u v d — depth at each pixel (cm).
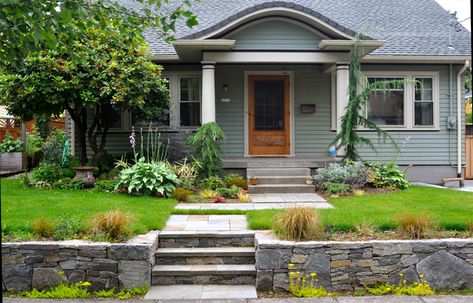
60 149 1320
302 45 1166
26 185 1056
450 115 1376
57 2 543
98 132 1179
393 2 1642
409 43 1374
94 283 570
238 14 1116
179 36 1353
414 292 562
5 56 591
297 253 574
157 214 752
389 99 1369
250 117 1359
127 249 571
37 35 504
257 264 578
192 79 1350
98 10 620
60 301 532
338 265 576
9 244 569
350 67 1143
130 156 1252
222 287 585
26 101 1023
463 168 1383
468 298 544
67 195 923
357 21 1505
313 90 1366
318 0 1628
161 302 528
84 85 1030
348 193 1001
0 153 1489
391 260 580
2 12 515
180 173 1063
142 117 1163
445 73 1377
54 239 599
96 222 613
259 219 707
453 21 1452
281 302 527
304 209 620
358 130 1349
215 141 1141
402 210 753
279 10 1127
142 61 1079
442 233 629
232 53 1158
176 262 618
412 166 1367
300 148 1364
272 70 1357
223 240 647
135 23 653
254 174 1118
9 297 550
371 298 541
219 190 1005
